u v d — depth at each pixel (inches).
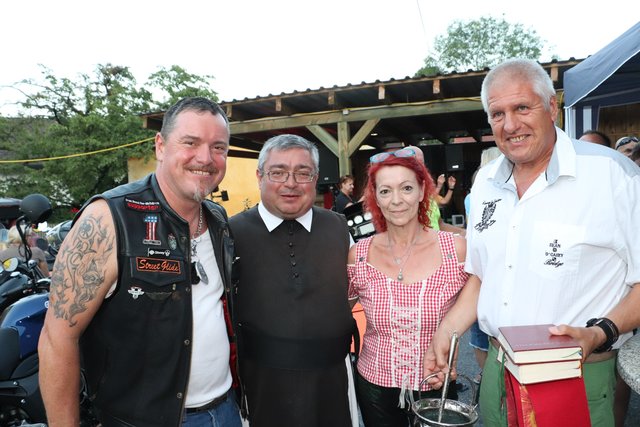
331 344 81.0
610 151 63.5
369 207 86.8
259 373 80.3
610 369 64.4
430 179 81.1
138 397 61.5
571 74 174.1
